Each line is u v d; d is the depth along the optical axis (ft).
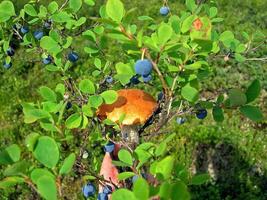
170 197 0.63
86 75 3.56
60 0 3.24
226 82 4.10
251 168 3.03
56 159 0.74
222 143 3.19
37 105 1.20
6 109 3.79
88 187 1.31
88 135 1.35
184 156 3.08
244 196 2.83
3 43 1.63
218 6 5.74
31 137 0.74
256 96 1.05
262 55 4.27
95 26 1.55
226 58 1.46
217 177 2.98
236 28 5.15
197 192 2.84
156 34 0.98
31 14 1.51
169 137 1.00
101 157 2.81
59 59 1.51
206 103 1.20
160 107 1.30
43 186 0.70
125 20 0.97
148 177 1.04
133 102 1.22
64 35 1.66
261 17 5.44
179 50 1.04
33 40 1.62
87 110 1.11
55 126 1.08
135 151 1.00
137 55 1.06
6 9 1.41
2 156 0.76
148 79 1.19
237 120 3.45
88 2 1.64
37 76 4.24
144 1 6.01
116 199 0.63
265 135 3.33
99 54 1.53
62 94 1.23
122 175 0.95
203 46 1.03
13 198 2.92
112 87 1.55
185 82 1.15
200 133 3.24
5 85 4.12
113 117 1.20
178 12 5.62
